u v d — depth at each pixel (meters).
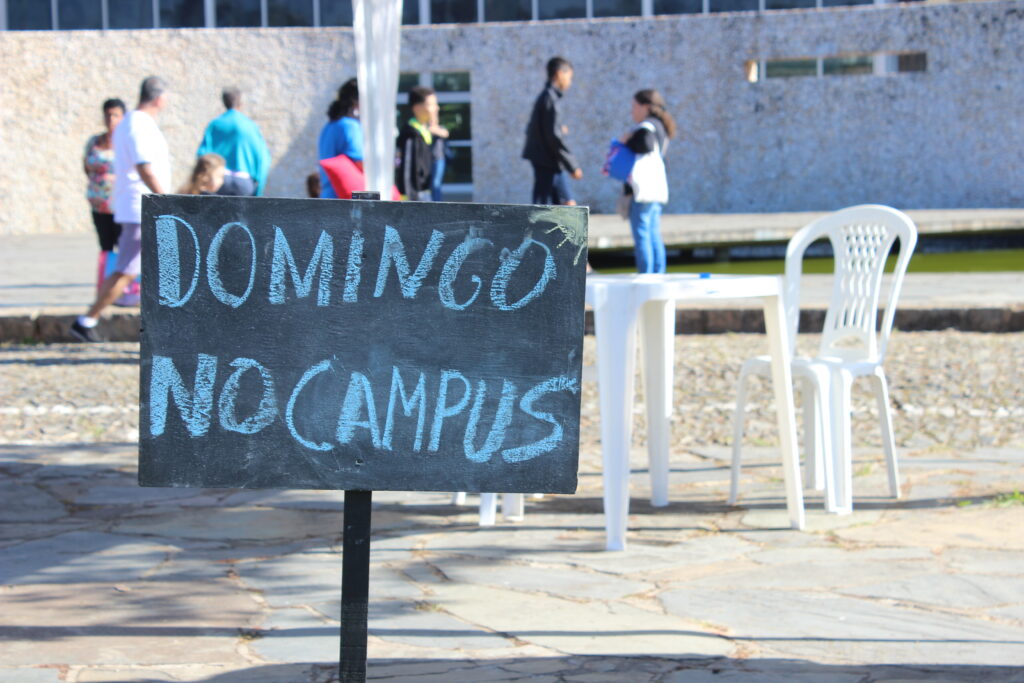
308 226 2.46
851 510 4.44
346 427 2.46
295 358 2.45
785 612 3.36
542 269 2.47
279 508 4.63
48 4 23.16
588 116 18.81
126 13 23.17
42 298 10.36
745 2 22.77
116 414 6.52
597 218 18.02
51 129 18.41
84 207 18.53
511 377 2.47
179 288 2.44
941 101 18.36
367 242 2.46
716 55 18.58
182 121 18.64
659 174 9.56
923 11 18.19
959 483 4.82
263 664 3.00
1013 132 18.25
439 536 4.22
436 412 2.46
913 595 3.49
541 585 3.64
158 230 2.44
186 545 4.10
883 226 4.59
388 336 2.46
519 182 18.97
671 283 3.92
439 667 2.95
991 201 18.39
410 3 22.70
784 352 4.20
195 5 23.08
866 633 3.18
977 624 3.25
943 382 7.04
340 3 22.98
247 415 2.45
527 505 4.67
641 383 7.27
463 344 2.47
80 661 3.01
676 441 5.80
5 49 18.27
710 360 7.97
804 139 18.62
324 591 3.60
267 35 18.55
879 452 5.41
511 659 3.01
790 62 20.95
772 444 5.71
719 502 4.66
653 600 3.49
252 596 3.56
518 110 18.88
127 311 9.30
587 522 4.39
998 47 18.14
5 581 3.69
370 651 3.07
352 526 2.45
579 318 2.47
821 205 18.73
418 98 11.81
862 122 18.52
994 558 3.83
